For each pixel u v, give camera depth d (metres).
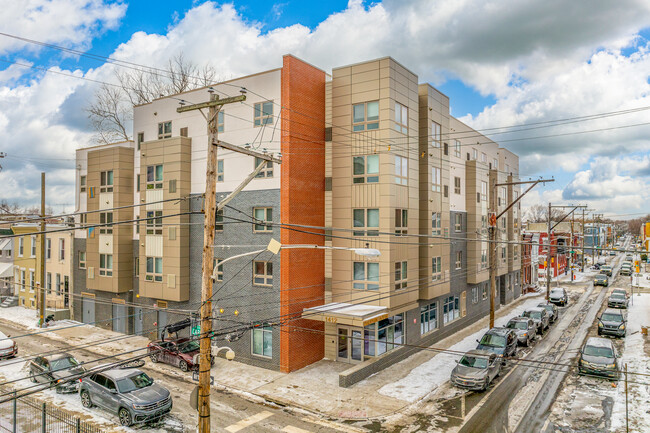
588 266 82.81
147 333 28.11
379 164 22.19
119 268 29.11
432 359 24.05
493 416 16.55
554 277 62.84
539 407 17.36
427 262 26.19
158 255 26.72
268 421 16.14
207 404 11.70
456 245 32.44
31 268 38.34
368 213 22.55
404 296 23.19
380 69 22.31
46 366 19.50
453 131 32.22
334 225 23.75
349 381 19.77
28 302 38.31
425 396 18.59
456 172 32.94
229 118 24.72
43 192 29.86
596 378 20.73
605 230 126.38
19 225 40.31
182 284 25.73
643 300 41.38
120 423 15.84
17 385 19.73
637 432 14.89
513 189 45.84
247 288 23.38
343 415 16.72
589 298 45.41
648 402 17.41
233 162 24.50
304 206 22.98
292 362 21.80
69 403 17.70
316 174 23.89
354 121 23.16
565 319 35.12
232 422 16.03
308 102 23.44
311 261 23.34
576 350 25.58
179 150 25.97
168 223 26.23
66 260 34.41
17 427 14.77
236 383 20.14
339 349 23.64
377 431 15.39
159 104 28.44
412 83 24.48
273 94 22.75
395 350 23.42
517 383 20.23
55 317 33.03
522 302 43.62
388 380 20.55
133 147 30.22
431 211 26.86
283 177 22.12
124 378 16.84
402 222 23.22
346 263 23.23
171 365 22.84
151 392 16.41
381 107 22.20
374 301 22.20
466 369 19.67
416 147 24.89
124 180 29.64
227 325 23.91
